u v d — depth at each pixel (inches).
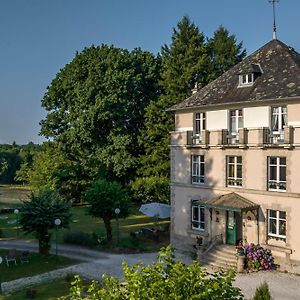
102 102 1993.1
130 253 1325.0
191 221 1353.3
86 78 2150.6
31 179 2241.6
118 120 2050.9
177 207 1397.6
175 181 1406.3
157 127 1932.8
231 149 1229.7
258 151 1160.2
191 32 2112.5
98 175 2107.5
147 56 2228.1
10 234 1665.8
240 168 1224.8
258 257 1117.1
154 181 1819.6
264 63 1290.6
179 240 1385.3
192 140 1342.3
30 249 1405.0
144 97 2175.2
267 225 1149.1
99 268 1156.5
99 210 1429.6
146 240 1488.7
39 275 1107.3
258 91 1189.7
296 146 1067.3
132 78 2064.5
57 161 2234.3
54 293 949.2
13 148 5019.7
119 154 2043.6
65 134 2180.1
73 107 2140.7
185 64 2017.7
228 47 2369.6
